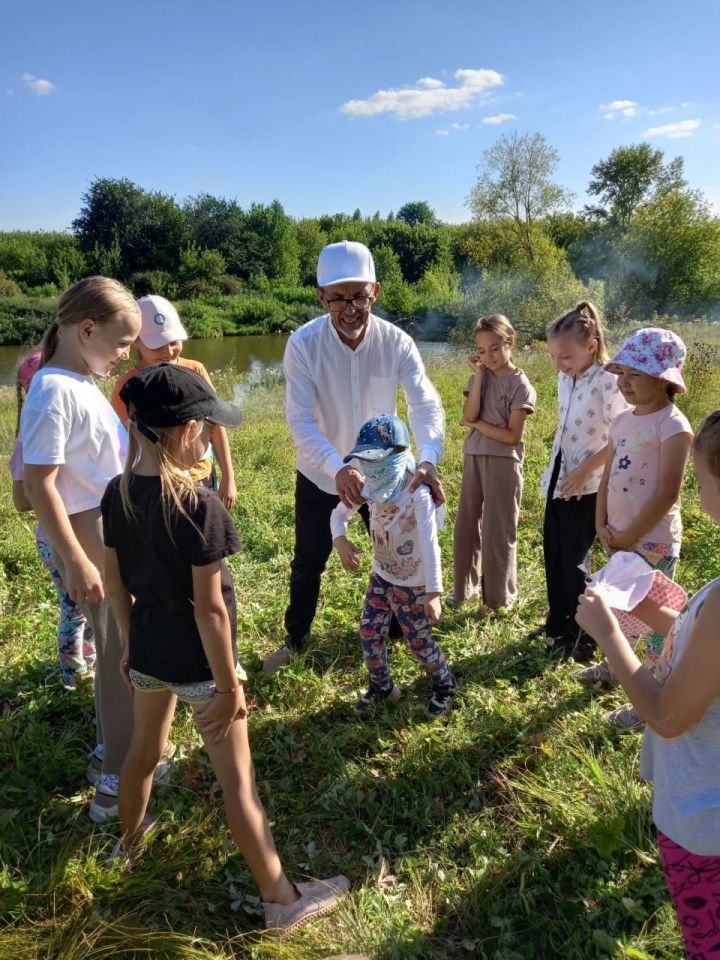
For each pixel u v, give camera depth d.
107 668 2.57
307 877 2.38
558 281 30.19
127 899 2.26
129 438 2.00
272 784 2.82
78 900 2.21
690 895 1.67
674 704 1.55
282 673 3.51
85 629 3.45
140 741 2.28
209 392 2.01
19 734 3.09
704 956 1.69
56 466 2.44
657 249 37.16
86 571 2.48
